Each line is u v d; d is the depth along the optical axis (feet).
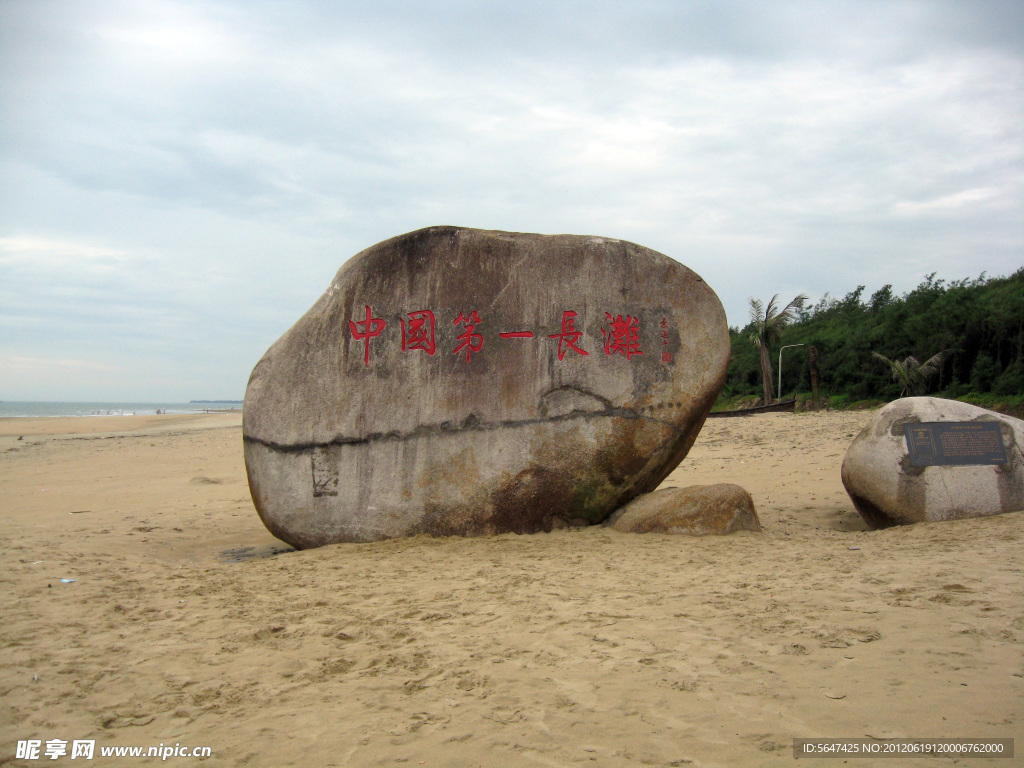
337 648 11.05
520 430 19.76
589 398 19.97
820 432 42.32
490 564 16.29
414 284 20.39
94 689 9.72
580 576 14.79
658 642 10.56
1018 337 54.44
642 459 20.06
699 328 20.42
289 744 8.12
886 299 102.63
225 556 19.75
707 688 8.96
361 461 19.72
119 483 35.42
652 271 20.56
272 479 19.74
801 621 11.06
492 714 8.61
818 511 23.47
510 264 20.48
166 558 19.15
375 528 19.53
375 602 13.44
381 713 8.77
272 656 10.80
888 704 8.30
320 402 19.92
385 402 19.89
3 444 65.67
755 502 25.29
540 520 19.88
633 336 20.26
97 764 7.80
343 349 20.13
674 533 18.90
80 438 73.97
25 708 9.16
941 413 19.79
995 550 14.70
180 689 9.69
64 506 28.25
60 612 13.17
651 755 7.55
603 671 9.64
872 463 19.89
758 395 84.02
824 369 74.59
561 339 20.12
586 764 7.43
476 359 20.02
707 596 12.73
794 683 8.97
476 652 10.55
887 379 63.87
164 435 76.95
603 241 20.70
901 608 11.35
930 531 17.37
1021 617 10.62
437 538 19.34
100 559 17.80
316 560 17.49
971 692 8.46
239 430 81.76
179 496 30.60
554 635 11.10
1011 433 19.25
